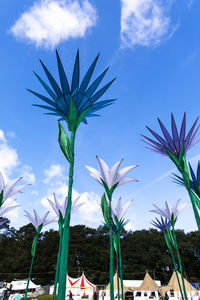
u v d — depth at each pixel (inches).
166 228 283.6
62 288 78.5
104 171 171.6
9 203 233.3
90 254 2038.6
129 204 251.3
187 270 1881.2
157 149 152.8
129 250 2041.1
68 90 121.1
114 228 234.2
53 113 154.9
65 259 84.0
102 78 121.7
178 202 285.1
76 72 119.8
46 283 1824.6
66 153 109.2
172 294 888.3
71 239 2107.5
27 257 1963.6
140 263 1955.0
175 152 141.6
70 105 115.8
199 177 136.1
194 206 122.8
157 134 148.3
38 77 122.3
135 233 2263.8
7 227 2140.7
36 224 256.5
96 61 119.0
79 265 1979.6
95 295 799.7
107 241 2193.7
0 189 183.0
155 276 1886.1
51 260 1946.4
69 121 117.0
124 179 175.2
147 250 2049.7
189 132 141.5
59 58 115.8
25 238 2230.6
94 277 1838.1
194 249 1961.1
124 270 1934.1
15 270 1895.9
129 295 949.2
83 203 225.9
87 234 2313.0
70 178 102.2
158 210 283.9
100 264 1988.2
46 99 126.3
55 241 2055.9
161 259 1867.6
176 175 149.9
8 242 2113.7
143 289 1000.9
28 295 1379.2
